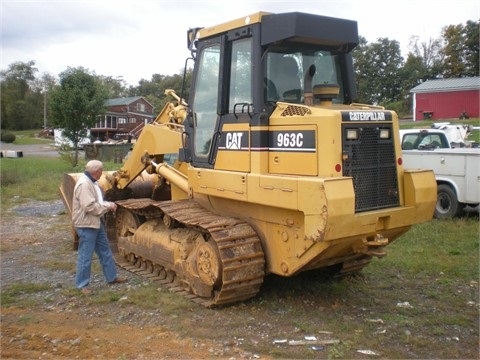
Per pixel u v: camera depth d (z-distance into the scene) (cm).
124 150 2934
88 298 677
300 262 571
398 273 761
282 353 500
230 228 618
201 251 635
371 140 577
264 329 561
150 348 520
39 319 610
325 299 652
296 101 626
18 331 574
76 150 2591
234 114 628
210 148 675
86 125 2661
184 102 863
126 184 915
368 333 548
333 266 717
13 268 830
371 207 578
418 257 829
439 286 707
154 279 748
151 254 752
